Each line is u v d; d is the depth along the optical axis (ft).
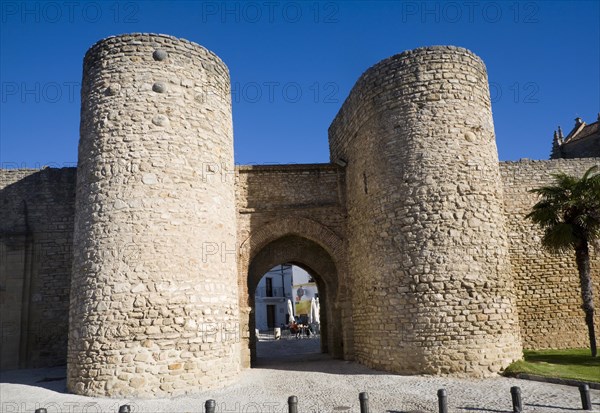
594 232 51.52
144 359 38.58
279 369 52.54
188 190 43.11
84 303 40.16
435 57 49.14
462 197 46.29
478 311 44.19
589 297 51.13
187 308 40.75
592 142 104.06
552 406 30.32
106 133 42.73
